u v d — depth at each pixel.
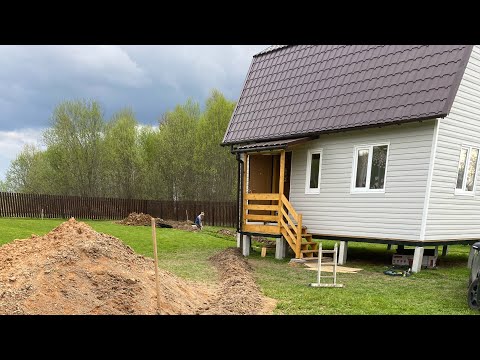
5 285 4.61
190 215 27.67
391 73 10.23
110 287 4.88
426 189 9.01
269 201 13.81
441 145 9.10
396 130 9.62
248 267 9.76
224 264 9.86
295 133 11.65
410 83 9.58
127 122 34.41
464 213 10.15
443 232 9.55
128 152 33.34
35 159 34.12
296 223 12.17
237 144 13.74
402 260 10.16
